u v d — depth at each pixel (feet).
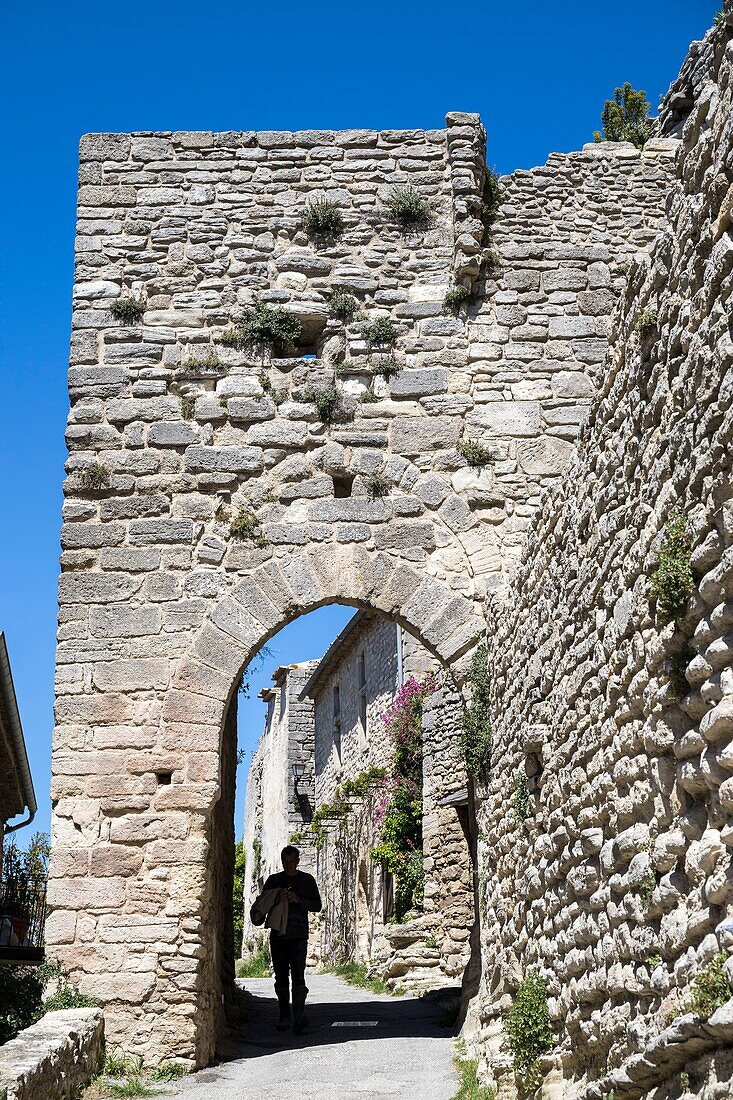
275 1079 32.65
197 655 39.83
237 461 41.73
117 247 43.73
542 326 43.80
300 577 40.83
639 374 20.68
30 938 54.34
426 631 40.65
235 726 49.96
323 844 94.53
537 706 28.71
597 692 22.97
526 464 42.42
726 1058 15.94
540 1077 25.85
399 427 42.55
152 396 42.29
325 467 41.88
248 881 132.57
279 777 114.42
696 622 17.26
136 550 40.78
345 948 80.23
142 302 43.11
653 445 19.69
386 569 41.14
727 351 15.88
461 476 42.14
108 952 36.60
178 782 38.50
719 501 16.16
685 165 18.53
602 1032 21.84
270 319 42.83
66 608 40.14
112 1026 35.70
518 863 31.04
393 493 41.91
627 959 20.61
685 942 17.33
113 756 38.70
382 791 68.64
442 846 55.36
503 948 32.65
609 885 21.72
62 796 38.24
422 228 44.55
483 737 37.17
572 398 43.11
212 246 43.86
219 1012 40.63
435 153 45.09
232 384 42.47
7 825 68.74
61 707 39.11
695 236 17.79
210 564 40.78
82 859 37.60
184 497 41.39
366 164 44.93
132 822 38.04
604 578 22.59
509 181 45.39
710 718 16.20
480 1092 29.09
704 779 16.69
